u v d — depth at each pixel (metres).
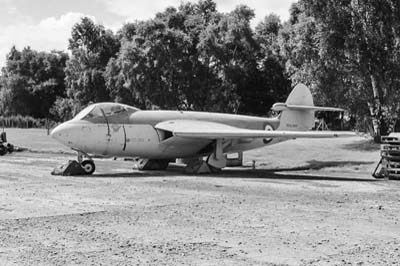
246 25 63.84
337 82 38.88
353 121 53.16
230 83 63.56
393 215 11.59
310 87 39.75
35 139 49.44
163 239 8.88
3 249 8.08
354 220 10.91
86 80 71.19
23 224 10.09
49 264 7.24
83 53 74.12
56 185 16.66
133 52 58.44
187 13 69.75
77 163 20.56
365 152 29.62
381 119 37.56
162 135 22.52
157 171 23.02
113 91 67.00
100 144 21.38
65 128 20.98
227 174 21.84
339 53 37.31
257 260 7.60
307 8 37.84
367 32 36.25
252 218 10.96
